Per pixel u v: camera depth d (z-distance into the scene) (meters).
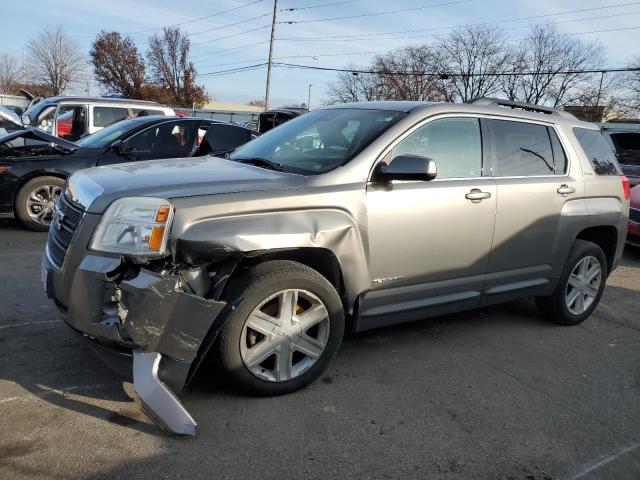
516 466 2.87
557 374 3.99
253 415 3.11
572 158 4.82
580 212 4.75
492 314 5.18
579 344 4.60
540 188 4.43
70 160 7.41
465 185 3.97
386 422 3.17
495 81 51.12
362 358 3.99
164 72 61.28
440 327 4.74
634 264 7.81
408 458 2.86
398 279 3.71
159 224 2.80
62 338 3.94
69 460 2.63
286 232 3.10
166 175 3.33
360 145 3.64
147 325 2.72
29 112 14.38
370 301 3.66
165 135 7.97
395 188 3.62
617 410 3.52
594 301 5.14
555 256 4.66
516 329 4.83
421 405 3.39
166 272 2.84
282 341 3.24
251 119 47.16
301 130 4.28
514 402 3.52
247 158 4.08
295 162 3.76
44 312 4.41
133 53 60.75
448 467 2.81
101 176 3.34
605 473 2.86
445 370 3.90
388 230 3.57
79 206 3.12
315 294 3.29
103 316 2.78
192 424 2.78
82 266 2.81
